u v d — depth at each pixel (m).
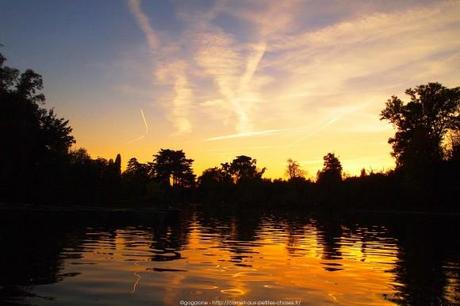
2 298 10.34
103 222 38.78
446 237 30.72
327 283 12.95
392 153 87.06
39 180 68.00
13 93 67.31
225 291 11.59
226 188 147.00
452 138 83.31
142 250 19.59
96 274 13.39
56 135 71.06
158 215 60.50
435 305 10.63
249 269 15.03
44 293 10.91
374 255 19.98
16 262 15.18
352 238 28.98
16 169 64.38
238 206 122.50
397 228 40.88
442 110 83.88
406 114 85.38
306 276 14.00
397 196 92.75
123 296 10.80
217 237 27.72
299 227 40.34
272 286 12.34
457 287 12.66
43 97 71.62
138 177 108.25
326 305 10.48
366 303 10.73
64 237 23.97
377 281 13.42
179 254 18.61
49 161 70.12
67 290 11.26
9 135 61.53
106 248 19.81
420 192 84.31
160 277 13.17
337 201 100.44
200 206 125.62
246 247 22.08
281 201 112.31
